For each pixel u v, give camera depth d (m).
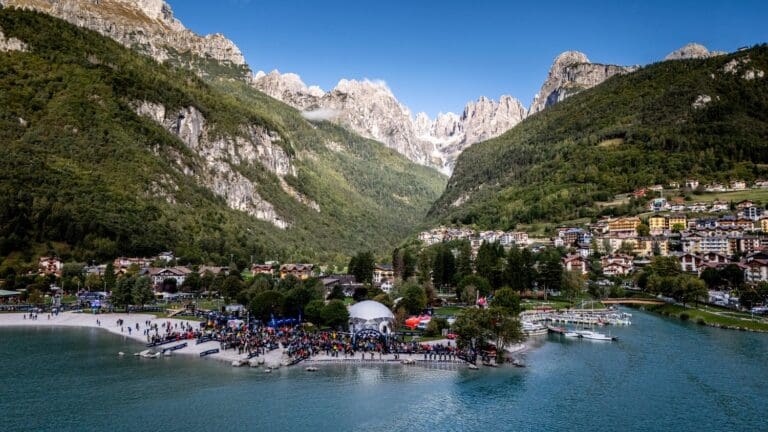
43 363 132.12
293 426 93.81
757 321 187.00
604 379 122.25
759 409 102.69
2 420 94.25
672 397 109.62
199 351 144.88
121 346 152.25
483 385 117.56
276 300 175.25
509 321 140.50
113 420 94.94
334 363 134.12
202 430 91.44
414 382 119.31
